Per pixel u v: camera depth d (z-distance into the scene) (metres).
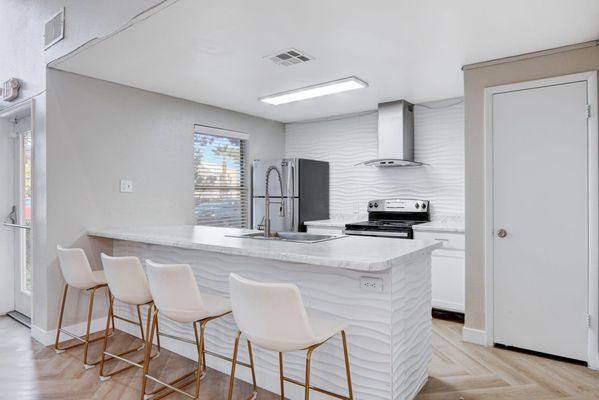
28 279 3.81
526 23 2.39
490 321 3.03
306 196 4.80
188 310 1.99
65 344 3.14
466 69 3.13
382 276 1.95
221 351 2.65
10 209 3.92
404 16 2.30
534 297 2.86
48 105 3.11
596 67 2.64
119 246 3.46
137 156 3.74
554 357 2.81
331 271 2.13
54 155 3.14
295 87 3.79
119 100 3.60
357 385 2.04
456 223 4.16
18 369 2.69
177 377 2.55
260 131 5.23
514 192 2.93
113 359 2.85
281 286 1.55
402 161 4.23
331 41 2.67
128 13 2.35
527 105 2.87
